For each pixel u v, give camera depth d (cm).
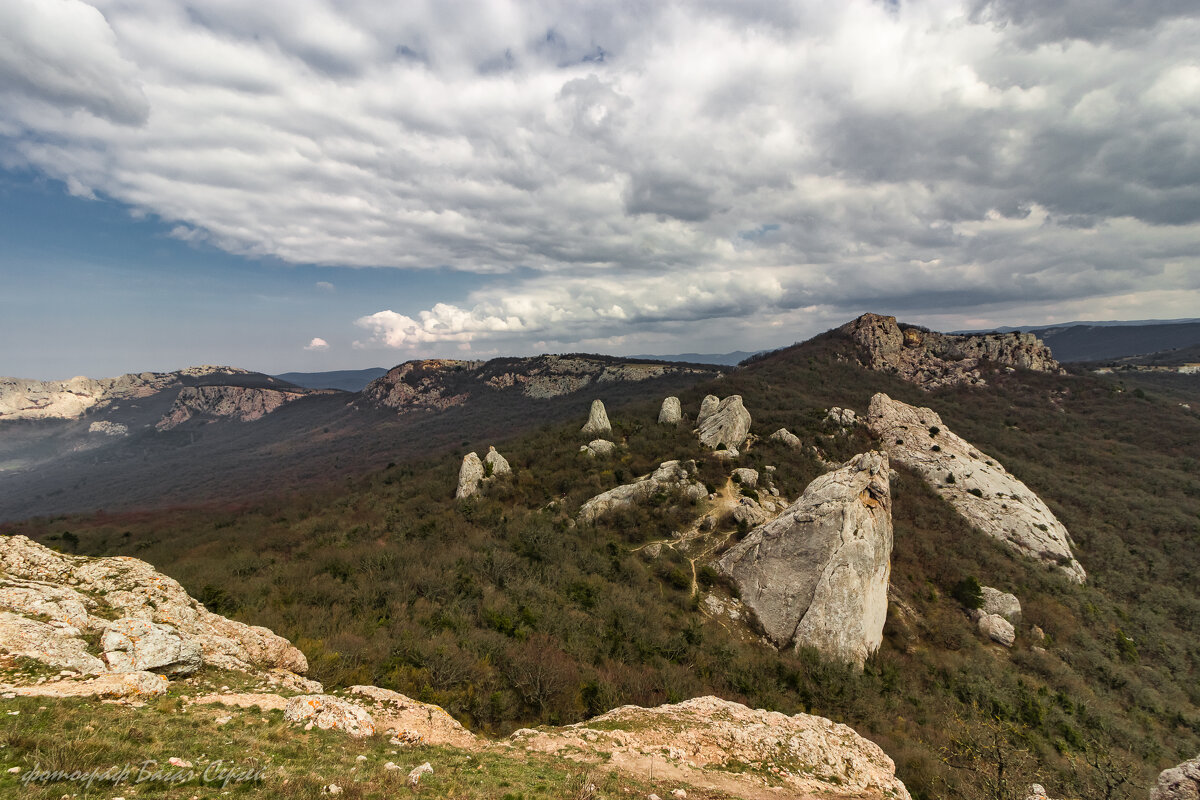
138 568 2267
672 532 5456
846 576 4112
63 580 2066
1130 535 6462
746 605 4484
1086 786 2747
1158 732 3766
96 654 1669
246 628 2331
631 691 2972
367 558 4781
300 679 2128
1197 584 5678
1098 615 4988
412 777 1341
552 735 1941
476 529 5688
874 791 1967
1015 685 3844
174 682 1731
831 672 3566
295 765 1291
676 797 1562
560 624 3741
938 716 3391
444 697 2675
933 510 6091
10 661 1466
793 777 1898
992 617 4581
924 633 4462
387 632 3397
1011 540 5894
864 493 4647
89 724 1234
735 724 2208
